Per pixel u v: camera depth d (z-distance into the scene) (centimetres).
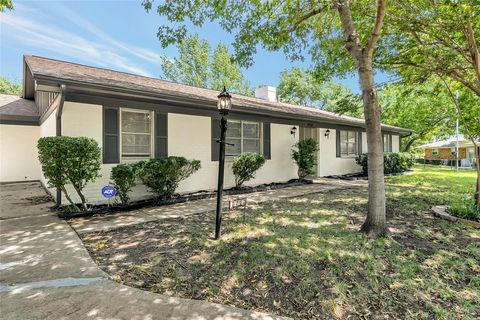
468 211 490
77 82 509
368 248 357
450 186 911
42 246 371
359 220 498
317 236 402
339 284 271
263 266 307
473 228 447
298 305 243
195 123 781
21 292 254
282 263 313
